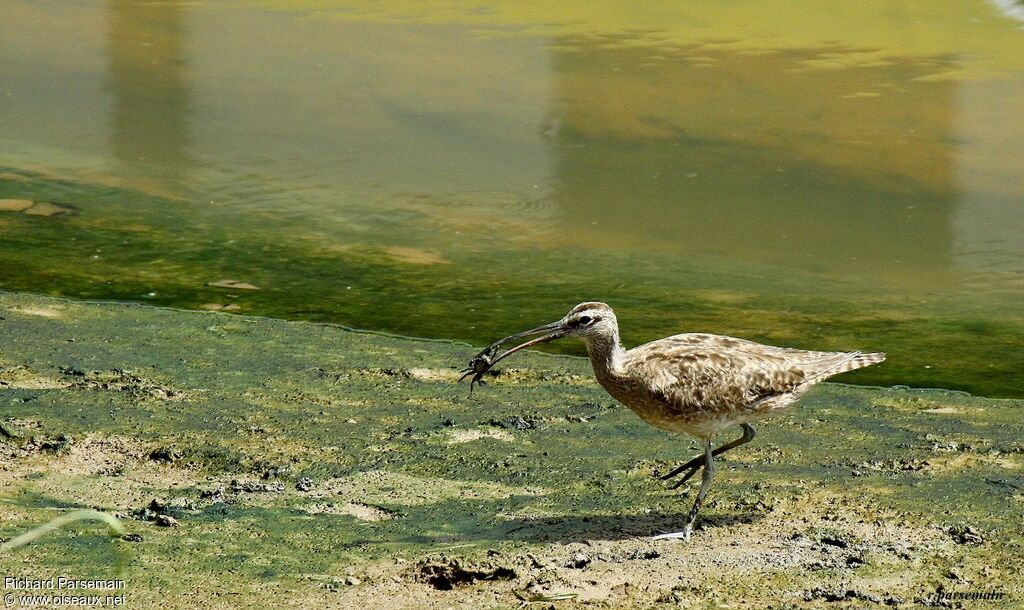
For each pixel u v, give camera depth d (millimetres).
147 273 14922
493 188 18219
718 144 19547
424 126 20250
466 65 22469
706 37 23547
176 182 18328
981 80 21328
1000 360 12844
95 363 11867
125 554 8141
